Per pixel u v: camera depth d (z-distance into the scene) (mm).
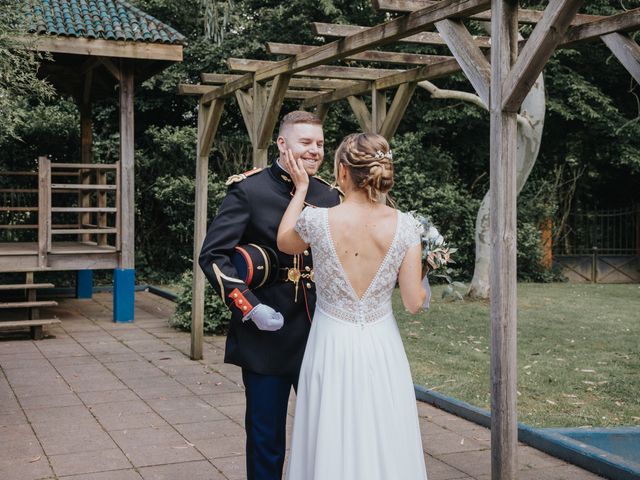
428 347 7262
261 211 2980
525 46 2988
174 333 8062
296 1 13750
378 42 4148
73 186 8648
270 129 5648
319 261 2576
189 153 13117
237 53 13719
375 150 2510
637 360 6648
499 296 3162
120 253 8836
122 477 3719
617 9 13211
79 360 6602
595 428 4344
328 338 2570
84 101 10734
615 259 14625
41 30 8070
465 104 14484
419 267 2568
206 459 4004
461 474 3801
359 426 2492
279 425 2980
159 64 9492
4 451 4105
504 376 3168
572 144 14531
